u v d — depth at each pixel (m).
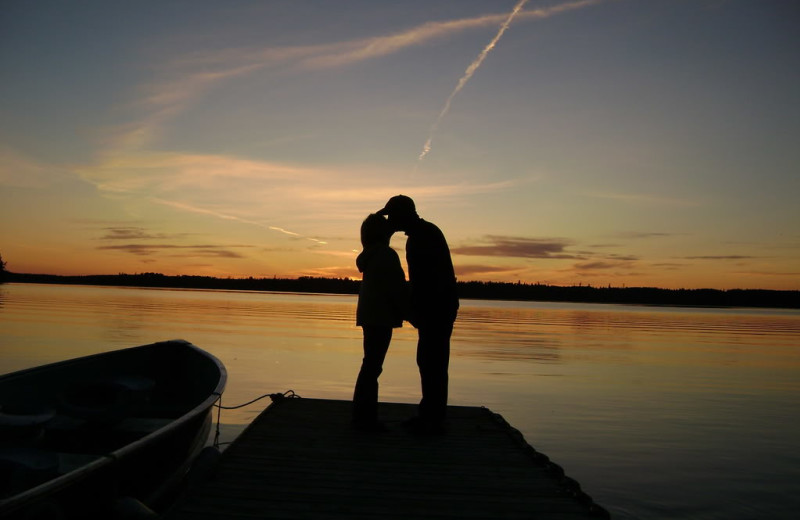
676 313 96.56
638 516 5.94
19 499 3.12
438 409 5.61
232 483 4.19
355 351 21.42
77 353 16.97
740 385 16.02
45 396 6.17
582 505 3.93
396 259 5.44
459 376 16.19
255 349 21.17
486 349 24.70
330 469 4.56
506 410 11.55
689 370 19.30
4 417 4.48
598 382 15.91
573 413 11.43
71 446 5.35
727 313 106.31
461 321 48.62
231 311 50.22
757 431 10.16
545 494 4.14
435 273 5.34
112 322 30.45
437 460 4.87
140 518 4.09
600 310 102.94
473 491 4.18
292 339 25.70
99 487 4.01
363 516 3.69
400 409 6.93
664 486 6.91
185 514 3.62
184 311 45.81
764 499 6.48
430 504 3.92
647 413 11.66
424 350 5.54
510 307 108.19
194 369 7.77
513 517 3.72
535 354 23.22
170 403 7.84
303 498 3.96
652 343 31.12
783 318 82.12
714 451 8.65
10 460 3.89
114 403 5.37
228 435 8.89
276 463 4.66
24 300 54.00
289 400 7.18
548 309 98.62
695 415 11.58
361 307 5.54
